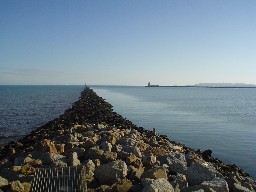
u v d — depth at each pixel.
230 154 22.78
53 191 8.02
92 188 10.31
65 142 15.47
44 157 12.63
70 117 36.78
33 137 23.20
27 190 9.71
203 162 14.91
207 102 89.38
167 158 13.71
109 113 43.03
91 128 22.16
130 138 17.00
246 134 31.95
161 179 10.02
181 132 32.91
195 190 10.32
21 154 14.70
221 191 10.49
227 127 37.09
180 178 11.20
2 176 11.11
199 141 27.83
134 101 89.12
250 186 12.09
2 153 18.42
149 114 52.00
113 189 9.82
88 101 64.38
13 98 95.12
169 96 127.19
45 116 47.50
